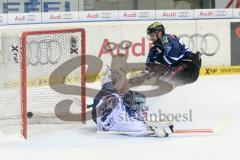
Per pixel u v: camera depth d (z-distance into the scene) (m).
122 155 13.07
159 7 36.53
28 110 17.44
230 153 13.16
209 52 31.73
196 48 31.72
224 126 16.92
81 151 13.59
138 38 31.11
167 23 31.73
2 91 19.48
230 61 31.92
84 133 15.95
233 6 36.44
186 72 18.34
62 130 16.42
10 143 14.70
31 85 20.66
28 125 17.23
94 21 31.62
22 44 15.82
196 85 27.02
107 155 13.10
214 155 12.96
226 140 14.76
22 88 15.56
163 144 14.30
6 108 18.25
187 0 36.88
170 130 15.30
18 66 21.17
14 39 21.80
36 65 20.92
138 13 31.89
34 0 34.72
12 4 34.50
